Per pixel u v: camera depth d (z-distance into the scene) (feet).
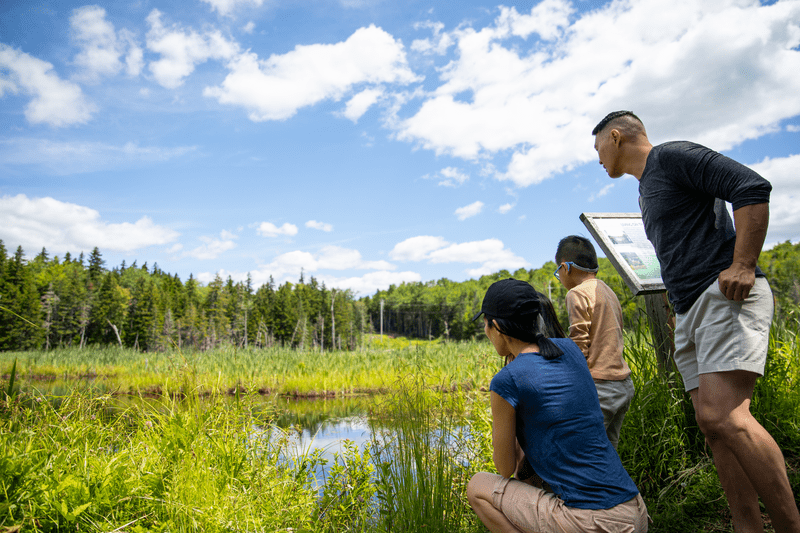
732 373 5.60
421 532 7.77
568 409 5.01
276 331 239.71
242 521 8.02
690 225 6.16
